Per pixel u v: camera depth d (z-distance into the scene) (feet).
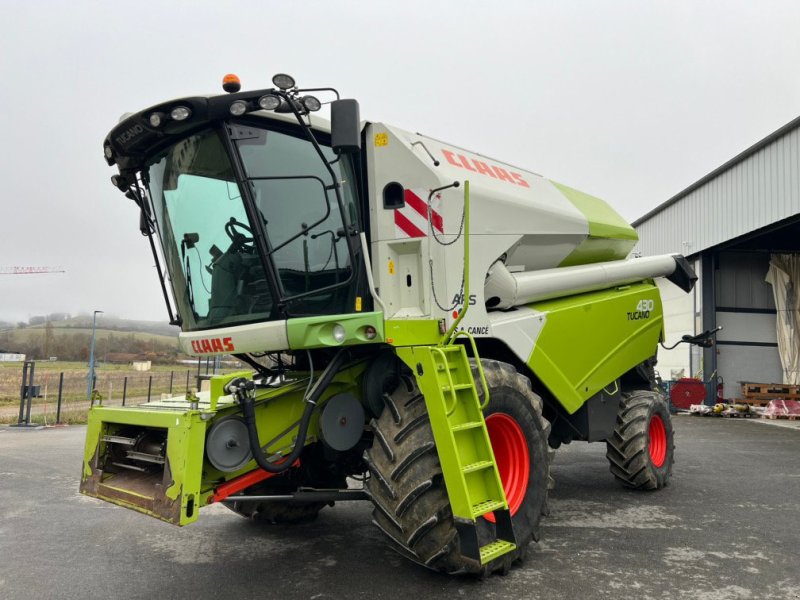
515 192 17.42
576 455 31.53
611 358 20.61
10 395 79.20
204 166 13.17
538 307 17.97
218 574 13.38
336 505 20.25
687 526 17.28
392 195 14.23
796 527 17.20
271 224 12.80
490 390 13.14
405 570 13.55
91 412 13.39
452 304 14.30
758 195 49.47
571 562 14.10
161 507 11.14
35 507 20.02
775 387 56.95
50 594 12.26
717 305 60.70
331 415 13.52
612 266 21.79
